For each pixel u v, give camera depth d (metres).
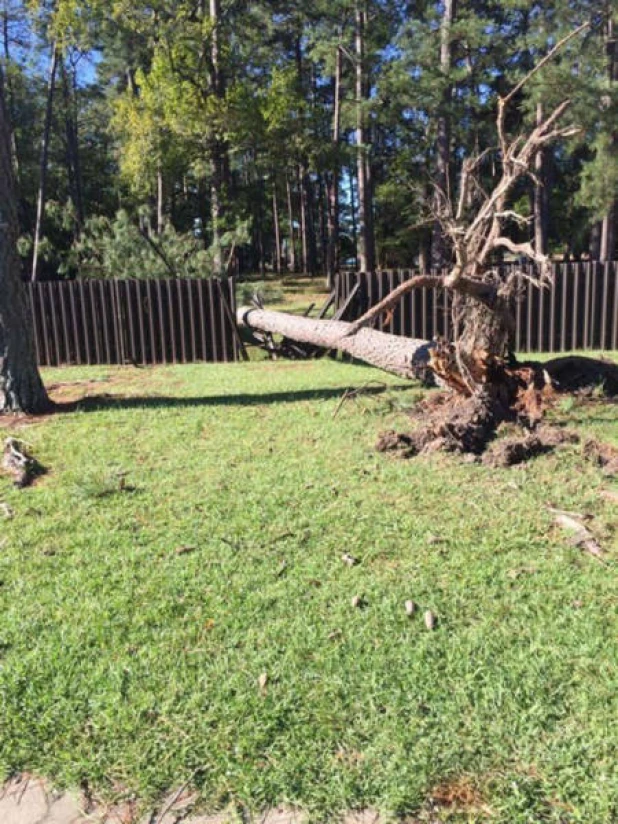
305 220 41.06
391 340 8.41
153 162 24.42
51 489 4.95
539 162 24.80
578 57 19.11
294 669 2.79
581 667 2.74
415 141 28.84
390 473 5.08
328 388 8.26
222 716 2.53
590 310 11.52
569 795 2.14
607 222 22.45
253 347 13.32
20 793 2.25
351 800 2.16
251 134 23.73
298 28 28.55
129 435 6.32
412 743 2.37
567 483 4.79
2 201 6.89
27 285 11.70
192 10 23.17
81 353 11.94
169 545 3.97
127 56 26.16
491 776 2.22
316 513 4.37
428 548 3.85
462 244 5.70
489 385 6.25
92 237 16.88
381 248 35.31
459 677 2.71
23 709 2.59
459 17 23.44
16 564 3.78
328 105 38.44
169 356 11.97
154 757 2.35
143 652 2.92
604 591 3.33
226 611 3.23
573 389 7.11
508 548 3.83
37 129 33.97
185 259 15.61
